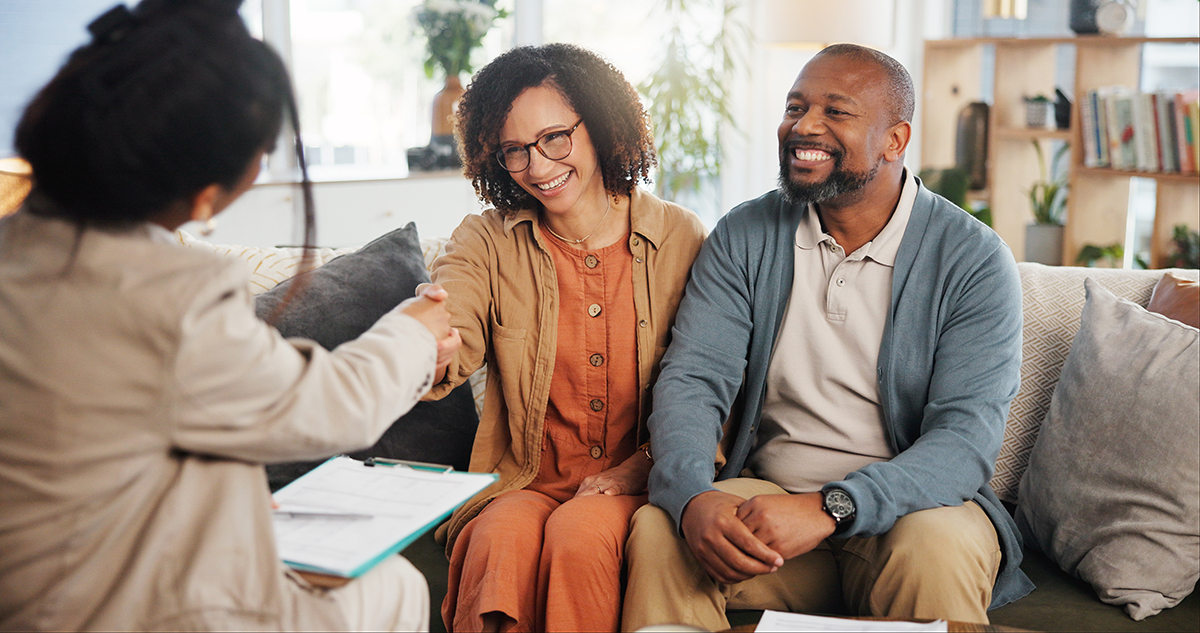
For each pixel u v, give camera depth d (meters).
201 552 0.92
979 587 1.31
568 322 1.63
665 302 1.67
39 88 0.89
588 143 1.56
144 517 0.91
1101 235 3.45
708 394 1.55
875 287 1.55
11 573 0.89
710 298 1.62
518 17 4.24
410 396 1.06
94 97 0.85
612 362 1.63
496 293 1.65
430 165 3.69
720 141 4.32
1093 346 1.54
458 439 1.80
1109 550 1.43
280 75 0.94
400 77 4.07
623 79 1.62
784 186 1.58
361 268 1.79
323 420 0.95
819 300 1.59
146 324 0.86
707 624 1.37
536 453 1.65
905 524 1.34
